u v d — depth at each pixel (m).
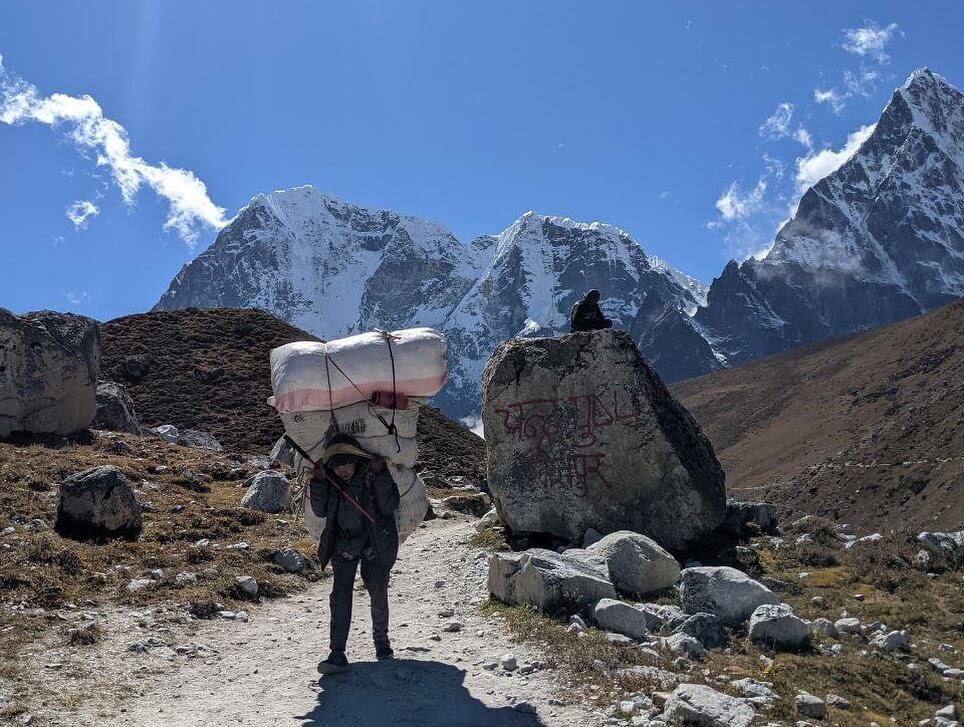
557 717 7.55
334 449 8.89
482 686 8.32
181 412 60.03
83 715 7.42
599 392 14.34
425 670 8.77
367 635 10.27
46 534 13.19
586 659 8.78
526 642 9.50
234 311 81.75
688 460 14.12
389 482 8.98
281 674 8.77
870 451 125.06
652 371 14.74
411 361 9.43
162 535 14.52
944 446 111.88
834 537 15.30
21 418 22.86
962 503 91.88
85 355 25.30
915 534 14.42
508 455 14.77
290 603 11.94
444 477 39.72
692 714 7.15
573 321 15.74
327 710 7.71
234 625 10.54
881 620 10.59
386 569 9.05
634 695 7.88
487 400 15.05
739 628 10.16
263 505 18.62
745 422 199.12
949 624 10.37
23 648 8.82
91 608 10.45
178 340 73.31
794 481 131.75
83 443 24.02
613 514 14.12
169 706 7.81
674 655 9.12
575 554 11.90
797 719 7.47
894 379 169.00
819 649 9.45
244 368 68.69
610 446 14.16
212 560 13.14
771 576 12.79
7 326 22.77
